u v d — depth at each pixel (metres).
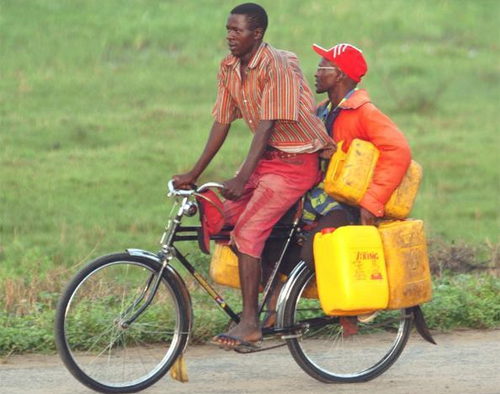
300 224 19.23
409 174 18.98
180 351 18.77
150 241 36.69
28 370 19.86
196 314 22.72
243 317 18.45
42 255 33.22
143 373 18.88
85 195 44.22
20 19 79.31
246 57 18.38
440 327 23.69
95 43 75.62
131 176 47.50
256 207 18.55
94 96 64.69
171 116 60.19
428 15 88.62
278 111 18.11
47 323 22.41
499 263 30.75
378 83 71.19
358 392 18.88
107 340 20.30
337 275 18.28
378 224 19.19
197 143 54.22
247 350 18.64
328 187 18.70
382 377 19.92
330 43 79.88
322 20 85.38
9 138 53.47
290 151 18.66
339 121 19.06
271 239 19.12
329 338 19.89
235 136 57.41
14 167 48.00
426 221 41.72
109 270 23.83
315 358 19.64
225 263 19.34
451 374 20.05
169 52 76.56
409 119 63.69
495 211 44.22
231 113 19.22
